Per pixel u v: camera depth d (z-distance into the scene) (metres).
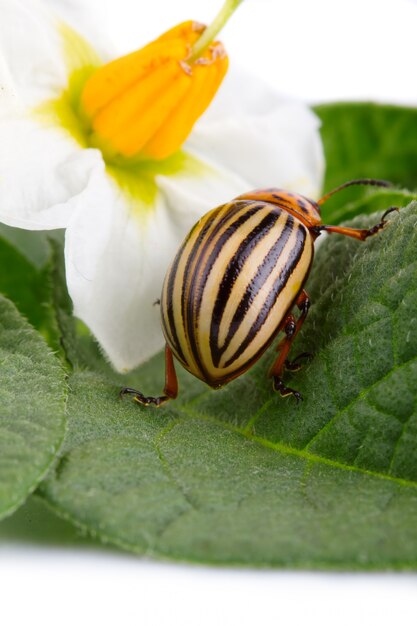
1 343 0.07
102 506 0.06
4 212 0.07
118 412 0.07
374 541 0.06
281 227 0.07
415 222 0.07
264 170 0.09
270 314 0.07
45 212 0.08
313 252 0.07
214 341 0.07
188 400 0.08
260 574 0.07
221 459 0.07
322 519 0.07
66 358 0.08
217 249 0.07
